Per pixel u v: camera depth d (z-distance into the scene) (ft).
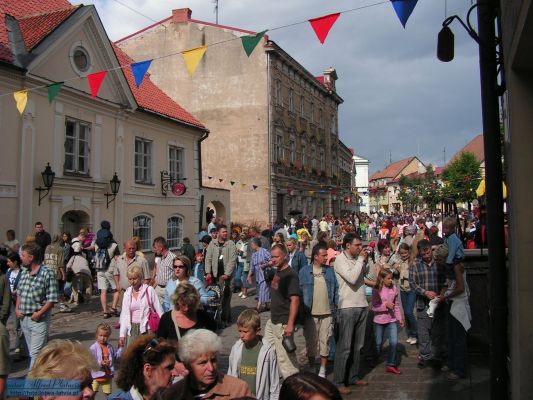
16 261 28.76
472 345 26.27
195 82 106.22
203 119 105.91
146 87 74.38
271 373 14.70
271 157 103.45
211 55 105.70
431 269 23.73
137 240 30.86
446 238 23.57
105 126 58.59
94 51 56.34
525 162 14.40
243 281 48.16
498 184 15.16
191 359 10.68
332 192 150.51
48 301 21.76
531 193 14.37
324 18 20.18
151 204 66.95
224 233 35.12
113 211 59.57
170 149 73.00
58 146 51.60
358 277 21.62
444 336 23.89
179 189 69.62
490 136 15.29
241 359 14.87
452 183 137.28
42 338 21.70
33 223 48.32
